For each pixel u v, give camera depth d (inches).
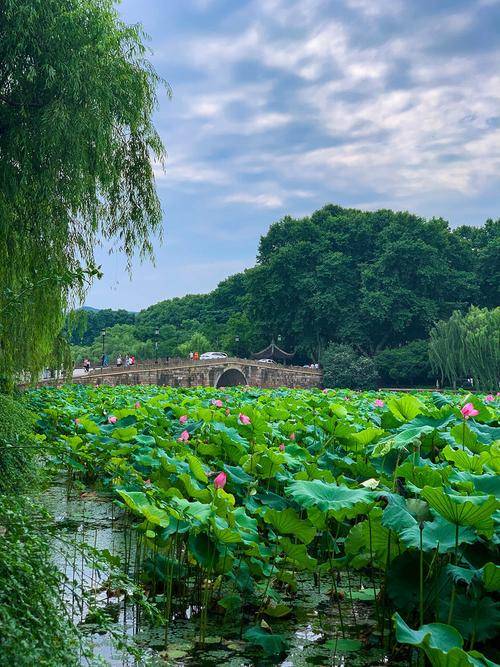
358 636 192.4
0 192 488.1
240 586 205.2
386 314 2866.6
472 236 3666.3
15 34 477.7
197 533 200.2
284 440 331.3
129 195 607.5
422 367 2834.6
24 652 114.9
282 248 3105.3
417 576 181.9
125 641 169.5
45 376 1163.9
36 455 361.7
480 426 288.4
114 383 1967.3
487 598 165.2
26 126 495.8
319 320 3065.9
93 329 5871.1
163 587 226.5
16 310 264.2
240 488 251.9
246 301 3358.8
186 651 177.9
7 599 130.3
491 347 2389.3
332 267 3046.3
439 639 131.2
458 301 3137.3
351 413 451.8
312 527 198.4
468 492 187.0
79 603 195.0
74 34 508.7
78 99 506.9
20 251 511.2
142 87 569.0
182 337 4645.7
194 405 540.1
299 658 176.9
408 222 3139.8
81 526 305.6
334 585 217.2
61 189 503.5
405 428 264.7
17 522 149.0
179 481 243.1
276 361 3277.6
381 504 208.2
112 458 300.8
